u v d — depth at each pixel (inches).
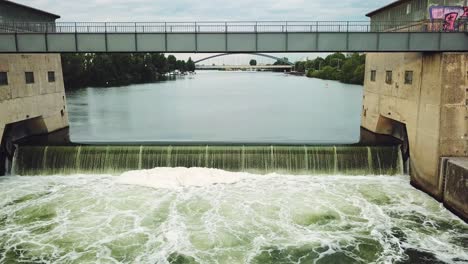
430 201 1163.9
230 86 5807.1
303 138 1916.8
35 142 1624.0
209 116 2743.6
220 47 1247.5
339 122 2429.9
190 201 1132.5
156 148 1375.5
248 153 1363.2
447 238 949.8
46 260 848.3
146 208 1088.8
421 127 1257.4
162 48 1248.8
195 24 1233.4
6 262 841.5
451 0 1280.8
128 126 2281.0
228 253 874.8
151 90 4985.2
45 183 1285.7
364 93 1940.2
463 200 1028.5
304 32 1235.2
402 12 1529.3
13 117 1481.3
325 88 5206.7
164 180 1256.2
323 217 1045.2
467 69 1140.5
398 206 1123.3
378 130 1752.0
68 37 1238.3
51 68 1839.3
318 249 895.1
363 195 1195.9
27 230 973.2
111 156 1374.3
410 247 908.6
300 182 1291.8
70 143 1537.9
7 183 1291.8
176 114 2832.2
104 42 1243.2
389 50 1211.2
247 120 2556.6
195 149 1371.8
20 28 1589.6
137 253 872.9
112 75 6028.5
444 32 1160.8
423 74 1249.4
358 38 1226.6
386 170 1384.1
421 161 1250.6
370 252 886.4
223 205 1108.5
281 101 3683.6
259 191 1210.0
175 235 946.7
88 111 2915.8
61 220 1023.0
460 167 1042.1
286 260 852.0
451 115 1153.4
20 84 1535.4
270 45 1245.7
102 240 925.8
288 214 1057.5
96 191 1208.2
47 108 1796.3
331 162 1371.8
